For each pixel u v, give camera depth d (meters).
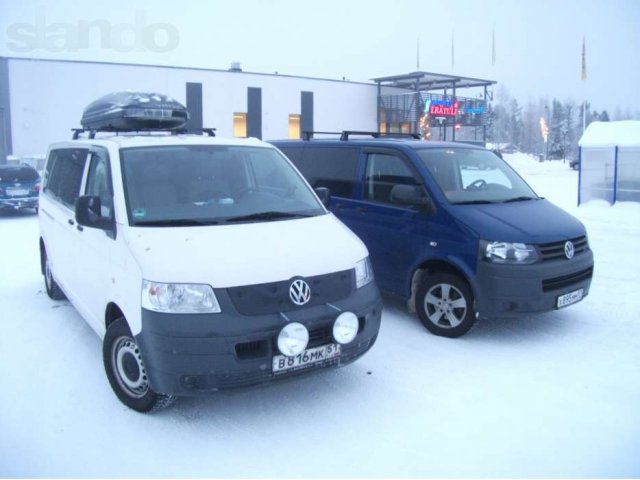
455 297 5.27
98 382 4.39
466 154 6.24
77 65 30.08
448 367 4.66
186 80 33.03
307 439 3.60
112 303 4.04
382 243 5.84
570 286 5.25
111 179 4.23
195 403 4.07
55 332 5.46
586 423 3.77
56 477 3.19
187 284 3.43
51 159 6.43
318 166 6.83
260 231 4.02
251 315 3.46
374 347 5.11
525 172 39.81
